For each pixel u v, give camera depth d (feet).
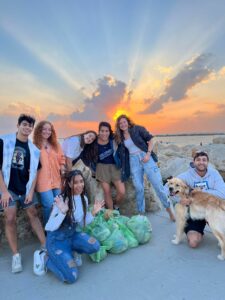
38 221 12.72
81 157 16.01
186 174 13.64
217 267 10.74
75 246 11.05
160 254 12.02
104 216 13.24
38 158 12.17
